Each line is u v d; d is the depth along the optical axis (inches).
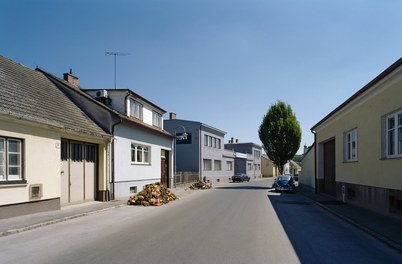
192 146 1825.8
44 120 505.7
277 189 1113.4
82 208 582.9
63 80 820.6
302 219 506.6
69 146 624.1
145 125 939.3
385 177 498.9
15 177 462.0
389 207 485.7
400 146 462.0
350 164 674.8
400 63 409.7
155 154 1047.0
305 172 1391.5
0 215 433.1
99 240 343.6
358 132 620.4
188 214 548.7
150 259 273.0
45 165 514.9
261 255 290.2
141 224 446.9
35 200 492.1
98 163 719.7
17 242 332.8
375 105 533.6
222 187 1446.9
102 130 722.2
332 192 879.7
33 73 717.3
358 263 272.7
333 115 778.8
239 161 2731.3
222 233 384.8
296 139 1676.9
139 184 907.4
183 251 299.7
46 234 374.0
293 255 292.8
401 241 339.9
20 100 518.9
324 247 325.1
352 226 446.6
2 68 588.7
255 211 591.5
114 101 858.8
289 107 1702.8
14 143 462.0
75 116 671.1
